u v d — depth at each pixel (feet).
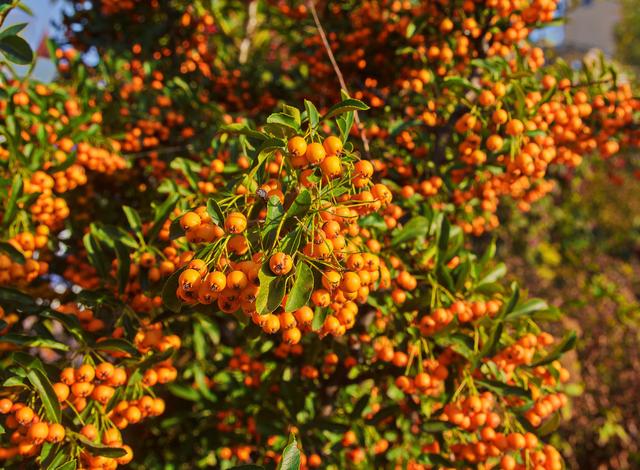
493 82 1.60
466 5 1.74
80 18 2.64
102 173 2.21
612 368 3.39
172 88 2.30
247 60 3.13
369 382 1.83
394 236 1.47
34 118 1.68
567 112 1.61
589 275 4.10
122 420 1.31
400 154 1.83
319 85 2.34
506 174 1.56
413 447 1.69
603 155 1.82
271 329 1.11
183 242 1.46
